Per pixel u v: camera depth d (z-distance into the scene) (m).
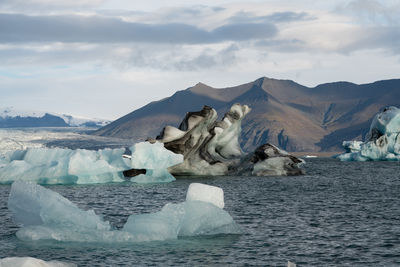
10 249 17.38
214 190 21.77
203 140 56.94
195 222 20.09
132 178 49.22
